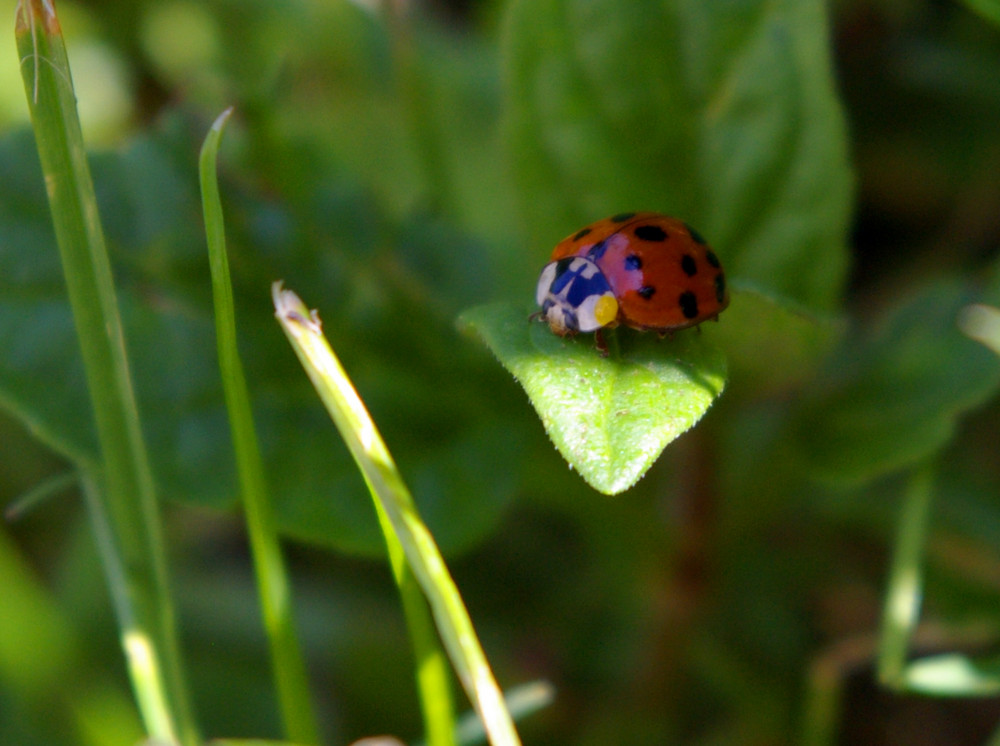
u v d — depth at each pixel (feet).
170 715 0.23
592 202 0.26
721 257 0.26
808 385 0.27
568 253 0.24
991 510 0.30
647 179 0.26
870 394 0.27
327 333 0.27
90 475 0.24
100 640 0.29
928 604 0.29
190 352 0.25
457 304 0.28
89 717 0.27
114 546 0.24
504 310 0.23
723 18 0.25
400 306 0.27
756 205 0.26
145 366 0.25
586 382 0.22
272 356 0.26
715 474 0.28
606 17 0.26
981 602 0.29
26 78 0.22
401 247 0.28
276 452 0.25
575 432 0.22
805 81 0.25
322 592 0.31
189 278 0.26
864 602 0.31
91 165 0.26
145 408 0.25
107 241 0.26
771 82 0.26
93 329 0.23
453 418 0.27
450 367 0.27
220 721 0.29
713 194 0.26
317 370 0.22
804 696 0.30
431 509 0.26
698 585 0.29
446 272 0.28
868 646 0.27
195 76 0.31
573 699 0.30
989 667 0.25
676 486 0.28
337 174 0.28
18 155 0.26
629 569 0.30
